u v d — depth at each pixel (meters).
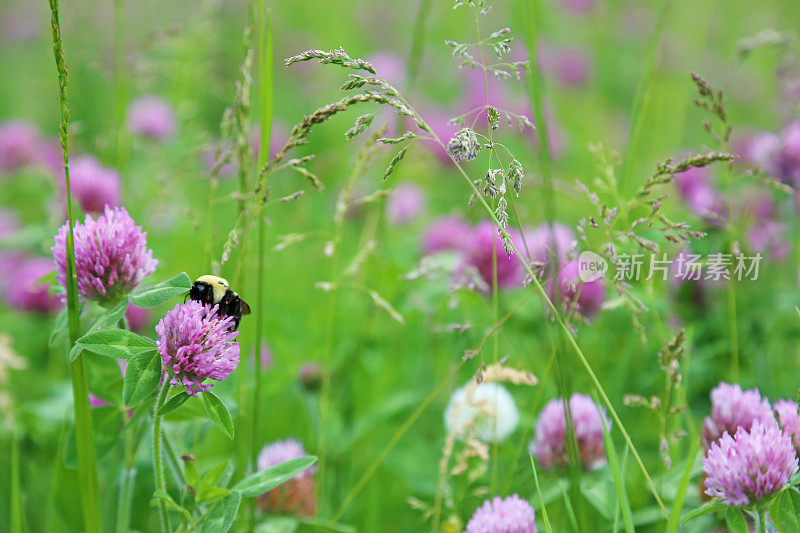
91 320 0.94
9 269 1.54
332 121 2.37
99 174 1.29
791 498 0.89
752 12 2.58
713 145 1.88
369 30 3.18
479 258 1.15
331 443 1.13
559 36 3.04
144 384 0.89
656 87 1.88
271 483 0.92
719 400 0.95
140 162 1.69
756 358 1.15
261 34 0.99
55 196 1.31
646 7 3.03
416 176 1.82
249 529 0.98
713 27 2.66
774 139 1.19
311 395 1.16
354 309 1.40
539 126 1.01
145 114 1.71
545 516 0.92
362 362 1.21
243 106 1.01
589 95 2.66
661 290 1.15
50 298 1.33
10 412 1.10
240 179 1.01
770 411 0.94
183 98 1.76
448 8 3.10
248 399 1.09
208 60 1.93
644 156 1.73
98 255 0.91
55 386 1.13
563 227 1.16
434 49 3.05
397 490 1.12
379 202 1.36
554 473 1.01
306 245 1.71
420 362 1.24
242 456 1.02
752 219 1.18
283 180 2.03
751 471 0.88
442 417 1.17
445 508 1.07
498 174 0.90
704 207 1.16
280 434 1.18
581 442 1.01
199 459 1.08
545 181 1.01
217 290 0.90
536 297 1.18
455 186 1.92
